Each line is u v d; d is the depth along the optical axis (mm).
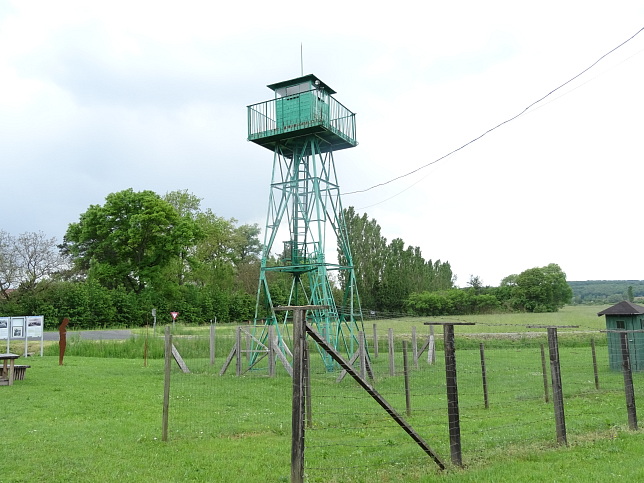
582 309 76438
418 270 71562
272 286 70000
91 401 14188
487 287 77875
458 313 64125
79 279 66875
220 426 11414
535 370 21234
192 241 62750
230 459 8875
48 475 7938
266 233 24203
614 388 15898
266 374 21141
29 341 33969
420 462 8312
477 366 23141
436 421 11836
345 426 11531
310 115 23172
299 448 6660
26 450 9258
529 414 12359
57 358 26797
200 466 8484
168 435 10547
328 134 24141
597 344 34750
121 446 9648
